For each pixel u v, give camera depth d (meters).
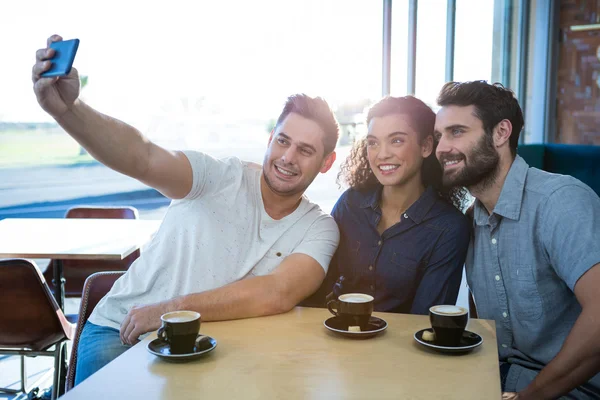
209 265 1.59
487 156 1.53
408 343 1.22
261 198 1.65
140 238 2.53
